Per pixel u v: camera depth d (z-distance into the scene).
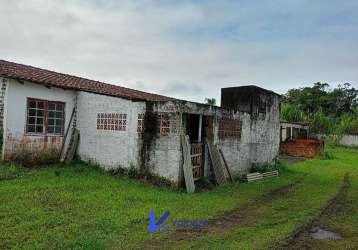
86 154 15.80
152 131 13.62
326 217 10.23
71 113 16.11
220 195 12.53
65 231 7.61
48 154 15.24
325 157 30.34
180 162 13.00
